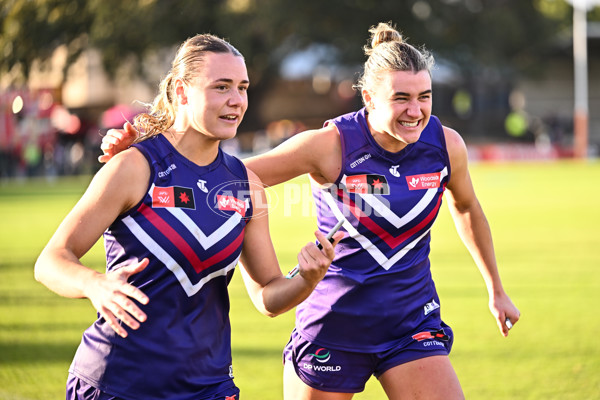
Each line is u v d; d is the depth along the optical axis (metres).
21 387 18.92
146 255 10.47
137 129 11.29
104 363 10.55
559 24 166.75
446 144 13.57
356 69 151.12
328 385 13.45
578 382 18.98
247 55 130.50
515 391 18.31
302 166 13.39
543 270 35.56
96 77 157.38
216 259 10.75
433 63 13.13
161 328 10.54
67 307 29.33
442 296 30.09
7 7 96.69
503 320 14.32
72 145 131.62
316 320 13.36
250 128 162.12
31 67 102.75
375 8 143.62
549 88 176.00
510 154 138.75
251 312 28.17
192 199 10.70
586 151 142.75
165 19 121.31
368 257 13.22
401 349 13.09
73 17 110.88
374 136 13.34
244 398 18.12
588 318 26.03
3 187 99.19
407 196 13.23
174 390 10.60
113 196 10.27
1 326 26.08
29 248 45.34
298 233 50.72
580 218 57.41
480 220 14.37
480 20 148.00
